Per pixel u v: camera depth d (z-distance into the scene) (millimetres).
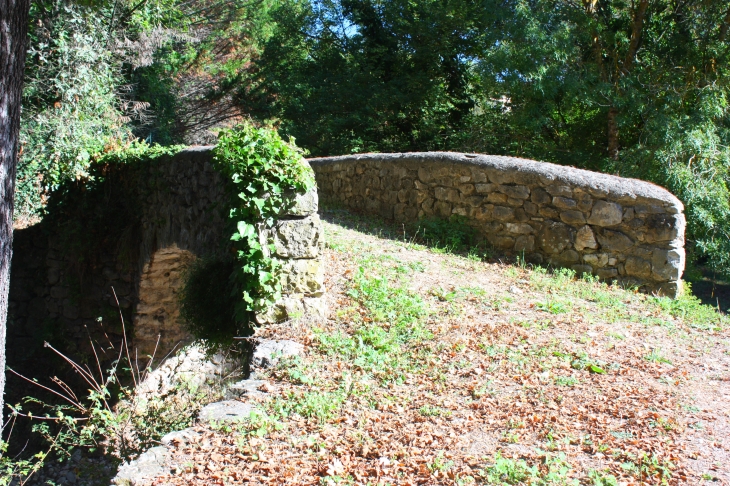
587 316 6473
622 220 7895
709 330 6387
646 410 4316
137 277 10352
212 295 6168
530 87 15125
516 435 3963
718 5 14688
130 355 10648
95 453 8641
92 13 11859
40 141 11422
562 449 3787
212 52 26484
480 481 3457
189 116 26312
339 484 3486
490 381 4797
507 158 9000
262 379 4914
